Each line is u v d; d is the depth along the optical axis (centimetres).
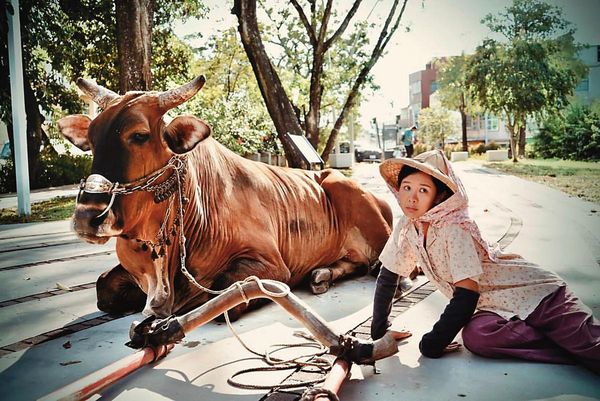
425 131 4750
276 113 1180
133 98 354
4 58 1631
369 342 294
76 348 357
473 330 323
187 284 403
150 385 292
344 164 2839
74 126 378
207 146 429
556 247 639
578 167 2247
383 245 540
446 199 324
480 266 309
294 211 489
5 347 359
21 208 1150
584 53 3641
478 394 274
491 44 2847
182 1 1920
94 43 2061
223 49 2673
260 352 338
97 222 318
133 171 338
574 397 269
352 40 1738
